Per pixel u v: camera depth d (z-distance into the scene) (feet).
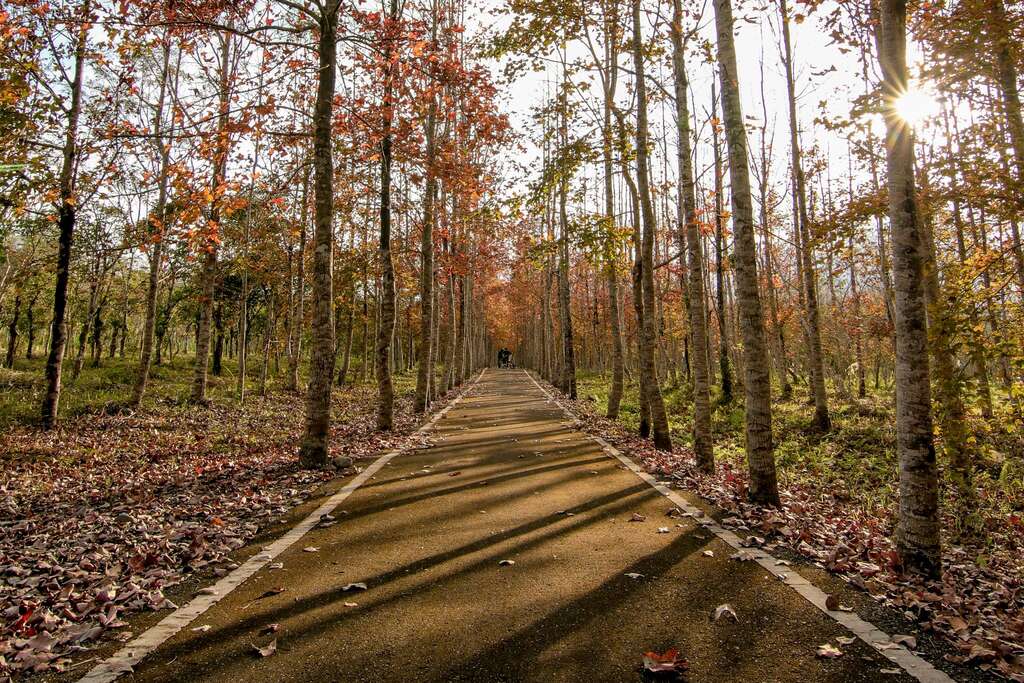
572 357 77.46
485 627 11.50
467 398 79.77
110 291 92.58
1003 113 25.27
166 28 30.48
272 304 90.94
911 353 15.40
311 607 12.53
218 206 30.48
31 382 65.05
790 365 107.45
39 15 27.84
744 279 22.61
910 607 12.39
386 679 9.61
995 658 10.19
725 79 22.89
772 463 22.08
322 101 30.48
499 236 77.30
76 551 16.76
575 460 30.66
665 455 33.42
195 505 21.80
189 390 70.64
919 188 24.39
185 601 13.00
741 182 22.74
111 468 31.09
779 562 15.08
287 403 68.54
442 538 17.40
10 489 26.76
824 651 10.39
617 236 36.27
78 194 42.96
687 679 9.56
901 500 15.46
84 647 10.82
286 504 21.80
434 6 50.57
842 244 28.45
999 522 25.18
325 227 30.27
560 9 33.86
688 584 13.69
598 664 10.06
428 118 51.44
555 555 15.79
